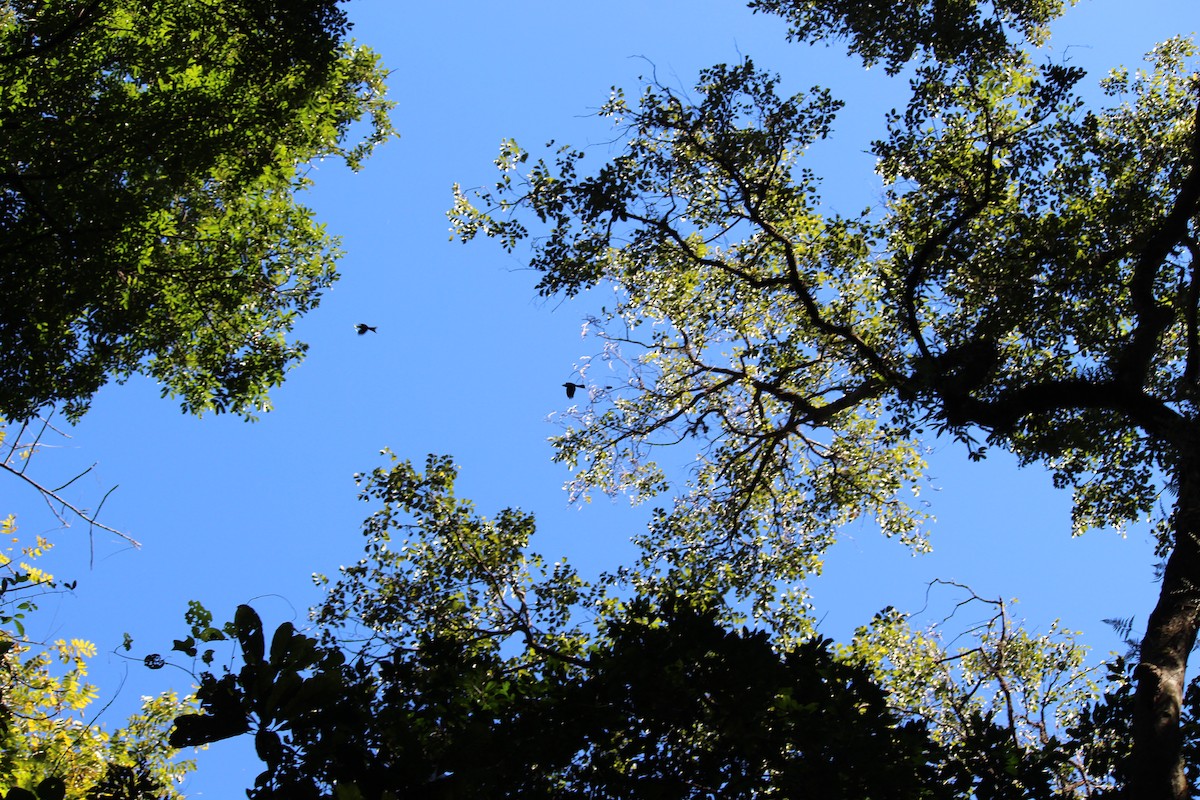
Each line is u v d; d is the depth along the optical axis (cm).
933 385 995
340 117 1495
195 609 508
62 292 1079
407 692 653
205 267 1222
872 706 635
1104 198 1187
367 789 556
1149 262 1060
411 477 1078
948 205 1163
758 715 591
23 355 1105
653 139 1122
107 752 1052
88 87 1185
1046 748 657
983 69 1098
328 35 1270
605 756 616
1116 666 684
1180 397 1043
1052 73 1028
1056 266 1122
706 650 613
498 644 955
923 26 1093
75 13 1186
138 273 1153
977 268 1145
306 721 529
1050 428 1185
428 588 1028
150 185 1115
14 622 847
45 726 1035
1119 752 656
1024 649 987
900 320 1164
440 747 615
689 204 1166
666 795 577
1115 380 994
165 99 1154
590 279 1137
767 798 596
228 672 502
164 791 1037
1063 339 1188
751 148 1089
